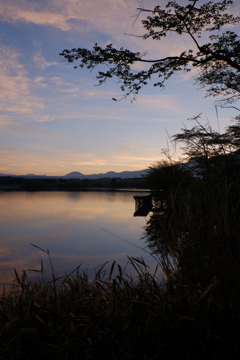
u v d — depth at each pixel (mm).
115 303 1599
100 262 4000
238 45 7605
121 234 6184
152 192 8766
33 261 4125
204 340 1419
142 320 1550
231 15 7578
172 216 2014
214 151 2709
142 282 1882
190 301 1427
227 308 1450
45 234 6277
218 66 8383
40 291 1960
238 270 1591
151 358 1345
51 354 1403
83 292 1853
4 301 2020
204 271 1593
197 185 2453
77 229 6941
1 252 4684
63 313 1605
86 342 1530
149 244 5020
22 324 1529
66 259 4211
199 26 7809
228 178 2467
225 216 1761
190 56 8070
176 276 1750
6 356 1476
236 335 1405
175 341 1415
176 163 2502
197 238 1815
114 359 1374
